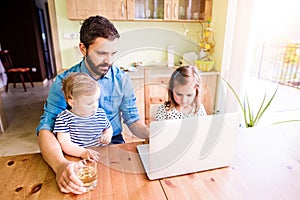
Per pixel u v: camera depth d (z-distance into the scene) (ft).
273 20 7.29
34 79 14.99
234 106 6.79
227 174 2.34
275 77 11.99
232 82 7.06
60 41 7.96
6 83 13.28
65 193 2.02
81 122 2.83
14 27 13.70
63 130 2.76
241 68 6.89
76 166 2.21
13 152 6.88
